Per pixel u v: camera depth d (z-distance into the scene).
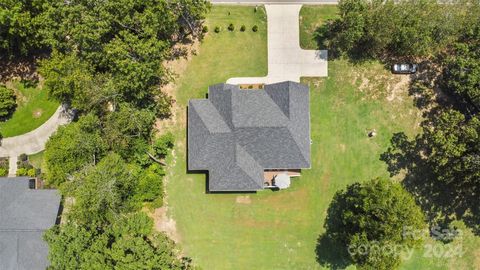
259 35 58.66
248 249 57.06
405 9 52.81
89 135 52.56
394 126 57.75
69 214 51.66
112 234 51.50
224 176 54.78
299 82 58.22
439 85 57.97
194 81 58.38
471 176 50.38
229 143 54.62
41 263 54.22
